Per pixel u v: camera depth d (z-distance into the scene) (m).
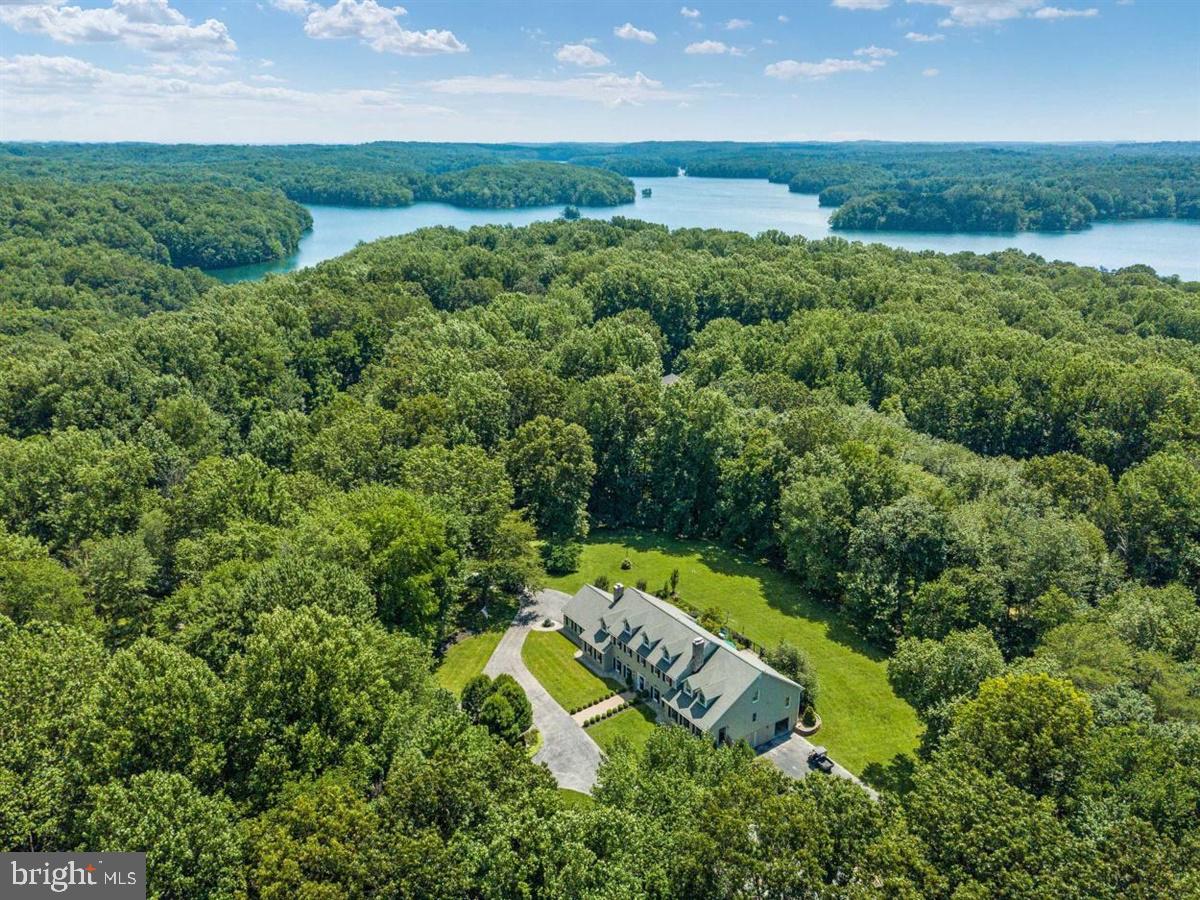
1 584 49.47
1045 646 48.47
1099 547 63.41
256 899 29.95
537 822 29.81
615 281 145.50
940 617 57.41
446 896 28.45
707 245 192.12
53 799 30.28
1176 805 31.41
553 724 55.09
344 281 137.12
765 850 28.97
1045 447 95.62
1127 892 26.45
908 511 64.38
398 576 56.56
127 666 36.28
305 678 38.03
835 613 71.12
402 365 98.50
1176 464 70.50
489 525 68.44
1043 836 28.62
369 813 31.11
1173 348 115.56
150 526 60.16
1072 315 135.88
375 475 74.69
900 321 119.94
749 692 51.62
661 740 40.53
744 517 82.06
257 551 55.16
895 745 53.62
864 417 91.44
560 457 79.12
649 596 64.06
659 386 99.81
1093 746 34.47
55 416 84.25
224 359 102.56
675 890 29.11
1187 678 42.25
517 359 102.44
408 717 41.16
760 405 98.44
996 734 35.50
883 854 28.23
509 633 67.12
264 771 35.12
